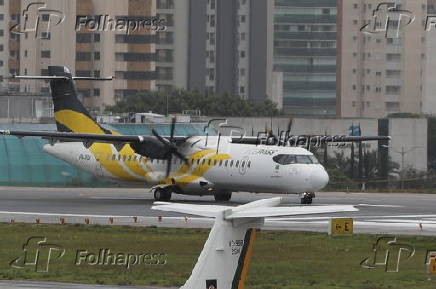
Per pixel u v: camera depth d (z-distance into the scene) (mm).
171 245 158125
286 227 177875
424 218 197125
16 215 199750
